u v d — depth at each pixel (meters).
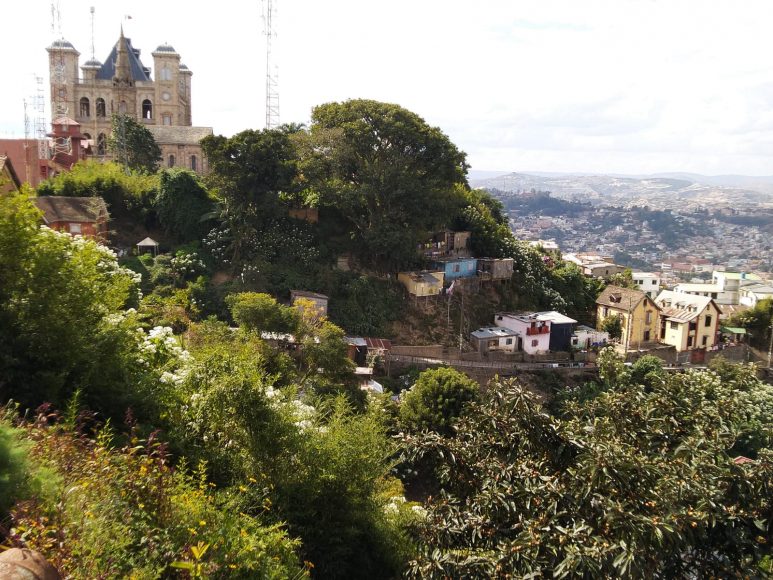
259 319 34.25
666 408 11.90
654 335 60.88
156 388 13.40
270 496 11.65
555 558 8.88
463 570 9.20
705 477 9.79
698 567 9.80
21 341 11.74
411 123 54.59
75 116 82.12
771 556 9.59
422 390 31.34
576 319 63.50
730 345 62.59
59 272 12.53
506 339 52.94
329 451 12.77
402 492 19.97
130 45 89.25
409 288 54.16
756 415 36.25
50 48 81.00
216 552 8.27
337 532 12.30
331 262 53.16
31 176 55.53
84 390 12.27
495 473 10.54
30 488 7.28
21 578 5.57
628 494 9.30
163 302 36.81
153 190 53.53
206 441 12.55
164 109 83.50
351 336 47.59
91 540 6.75
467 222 63.72
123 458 9.09
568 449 10.73
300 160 53.00
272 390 14.24
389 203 53.56
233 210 49.78
